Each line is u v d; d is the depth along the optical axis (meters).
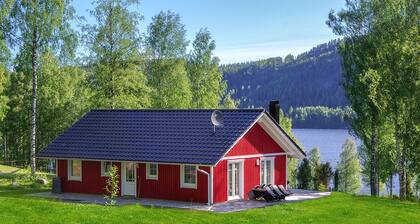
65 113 65.38
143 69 60.94
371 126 50.22
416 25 46.62
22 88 68.50
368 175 66.50
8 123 70.56
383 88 45.97
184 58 63.28
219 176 31.73
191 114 35.53
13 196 34.09
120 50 50.72
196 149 31.97
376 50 47.78
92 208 23.72
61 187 36.75
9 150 76.81
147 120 36.66
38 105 67.06
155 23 62.81
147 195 33.62
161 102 60.75
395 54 45.69
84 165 36.16
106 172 35.34
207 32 67.19
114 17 50.81
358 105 50.16
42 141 68.31
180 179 32.38
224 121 33.69
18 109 67.31
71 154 35.94
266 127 35.56
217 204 31.05
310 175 63.75
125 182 34.62
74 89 67.94
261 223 23.72
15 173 44.31
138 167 34.03
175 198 32.53
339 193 38.12
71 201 32.31
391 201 35.38
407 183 50.38
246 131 32.44
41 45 44.31
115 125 37.31
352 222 25.91
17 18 43.66
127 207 24.69
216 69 67.12
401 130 46.47
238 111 34.34
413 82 44.56
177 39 62.84
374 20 48.75
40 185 39.81
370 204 32.50
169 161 31.77
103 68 50.56
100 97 50.62
